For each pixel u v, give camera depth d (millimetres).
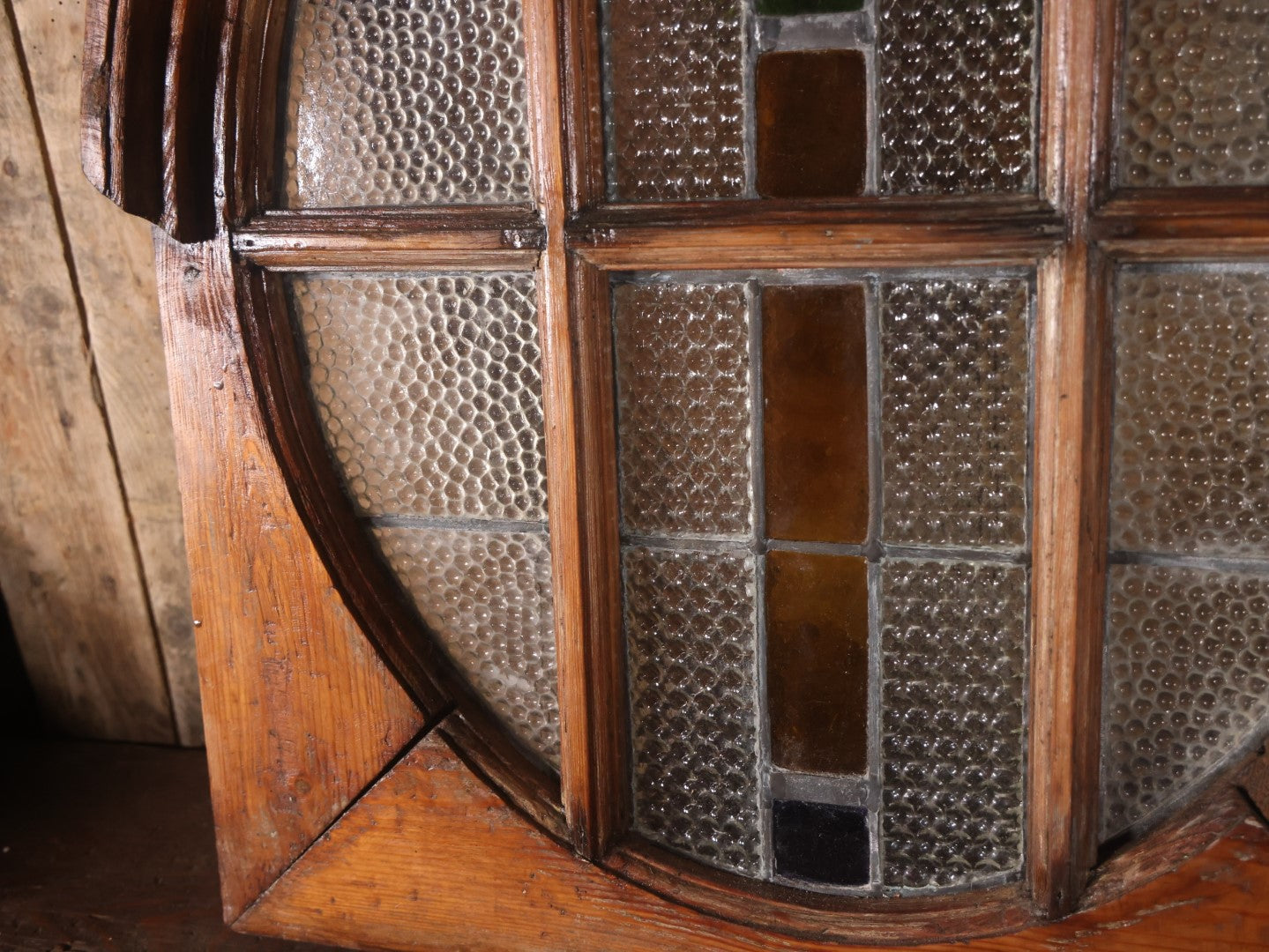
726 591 881
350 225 883
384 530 966
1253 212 704
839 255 781
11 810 1196
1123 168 735
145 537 1228
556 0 795
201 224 899
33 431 1204
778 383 833
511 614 948
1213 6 708
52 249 1132
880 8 765
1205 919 793
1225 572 775
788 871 916
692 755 922
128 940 1021
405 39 862
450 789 945
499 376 898
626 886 918
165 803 1206
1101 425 760
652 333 852
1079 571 768
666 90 814
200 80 868
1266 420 746
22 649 1312
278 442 928
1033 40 738
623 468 884
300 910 1007
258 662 972
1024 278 765
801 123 792
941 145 767
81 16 1048
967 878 873
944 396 799
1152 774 821
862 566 844
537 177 833
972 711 844
